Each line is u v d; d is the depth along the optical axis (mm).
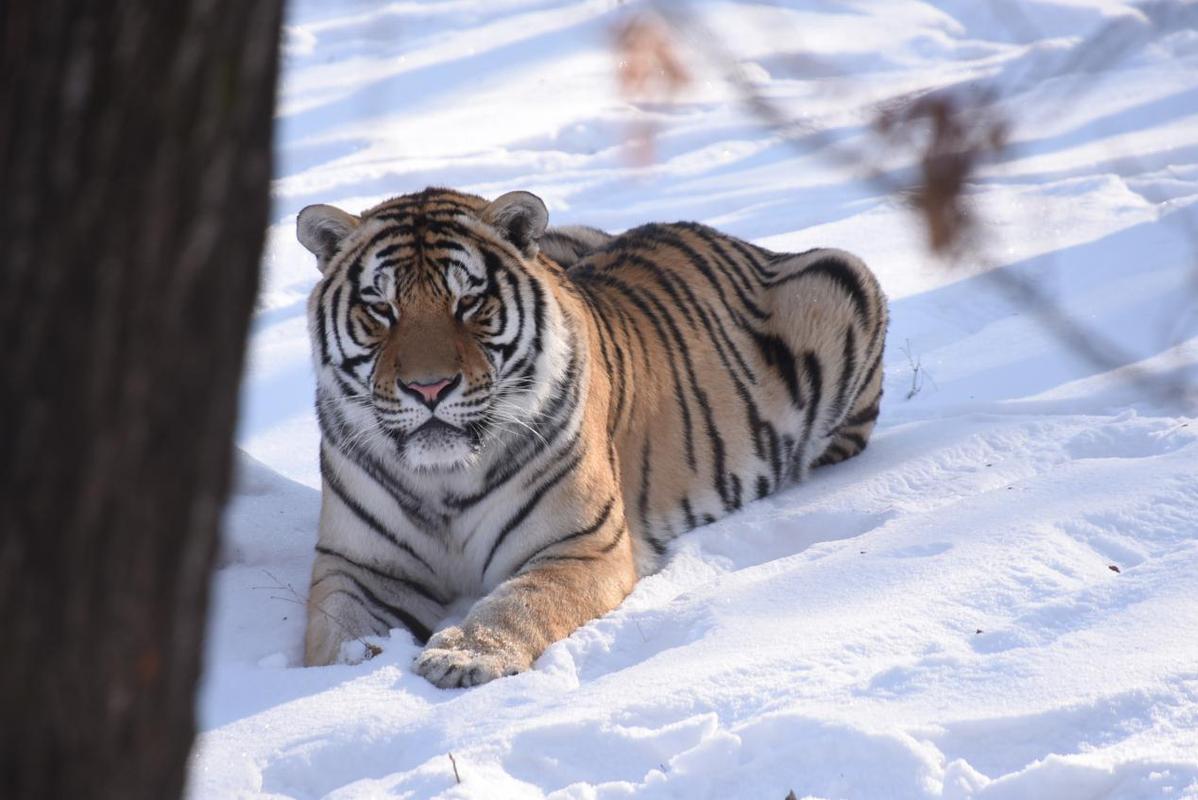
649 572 11312
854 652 8172
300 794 7770
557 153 23984
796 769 7012
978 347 15602
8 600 3393
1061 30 30125
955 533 9852
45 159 3227
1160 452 11484
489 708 8242
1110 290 16203
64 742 3508
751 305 13172
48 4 3191
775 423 12719
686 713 7746
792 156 23641
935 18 30766
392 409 9711
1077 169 21844
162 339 3379
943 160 3879
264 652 10141
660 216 21125
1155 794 6484
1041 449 11938
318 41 30094
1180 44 29000
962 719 7133
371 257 10062
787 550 11375
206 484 3568
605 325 11508
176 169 3303
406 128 25125
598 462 10570
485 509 10359
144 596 3512
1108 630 7961
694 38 5145
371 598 10461
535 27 30969
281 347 16781
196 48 3271
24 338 3283
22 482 3346
